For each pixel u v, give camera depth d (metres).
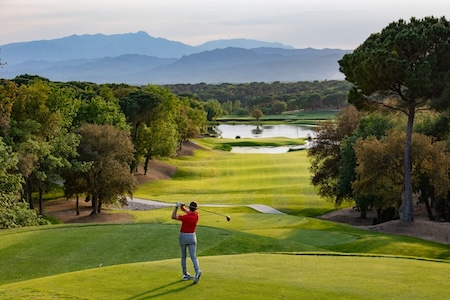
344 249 28.86
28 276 19.75
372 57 35.75
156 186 76.38
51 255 22.44
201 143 135.75
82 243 24.47
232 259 18.23
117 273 15.38
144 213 52.97
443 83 35.47
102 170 50.94
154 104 81.69
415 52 36.56
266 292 13.30
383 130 48.34
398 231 37.09
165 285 13.92
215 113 199.00
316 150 56.53
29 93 52.97
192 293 13.13
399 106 38.94
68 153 49.03
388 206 44.78
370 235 33.47
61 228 28.42
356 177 46.00
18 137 49.38
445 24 36.75
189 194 69.50
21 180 39.00
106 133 52.44
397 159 40.28
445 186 38.78
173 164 96.12
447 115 45.06
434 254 28.72
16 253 22.62
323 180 57.19
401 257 20.64
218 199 63.78
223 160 102.62
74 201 62.41
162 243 24.72
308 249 26.36
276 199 62.44
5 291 13.48
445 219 45.81
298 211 55.53
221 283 14.19
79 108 67.81
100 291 13.33
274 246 26.17
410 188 39.25
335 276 15.30
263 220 39.81
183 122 112.38
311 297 12.93
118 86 110.06
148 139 82.00
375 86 37.25
